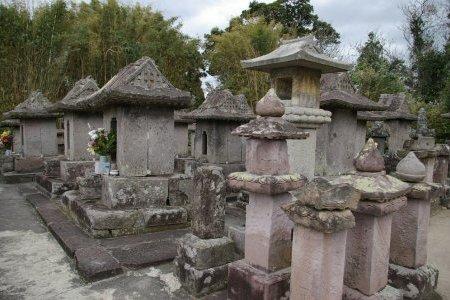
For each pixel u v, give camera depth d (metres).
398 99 12.60
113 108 5.94
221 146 8.37
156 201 5.70
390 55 23.52
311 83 5.79
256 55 16.58
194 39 20.48
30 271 4.16
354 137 7.41
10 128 13.52
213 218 3.76
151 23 17.94
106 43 15.98
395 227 3.74
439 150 7.94
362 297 2.94
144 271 4.11
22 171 10.26
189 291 3.61
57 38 13.71
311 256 2.50
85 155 7.96
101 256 4.28
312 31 22.25
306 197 2.49
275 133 3.01
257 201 3.19
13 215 6.78
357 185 2.90
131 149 5.67
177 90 5.89
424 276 3.59
